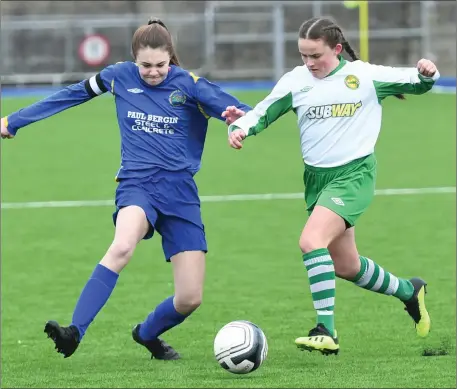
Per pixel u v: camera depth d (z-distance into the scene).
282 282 24.11
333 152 16.70
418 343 18.33
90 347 18.66
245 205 35.03
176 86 16.91
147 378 15.96
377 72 16.84
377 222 31.73
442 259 26.48
